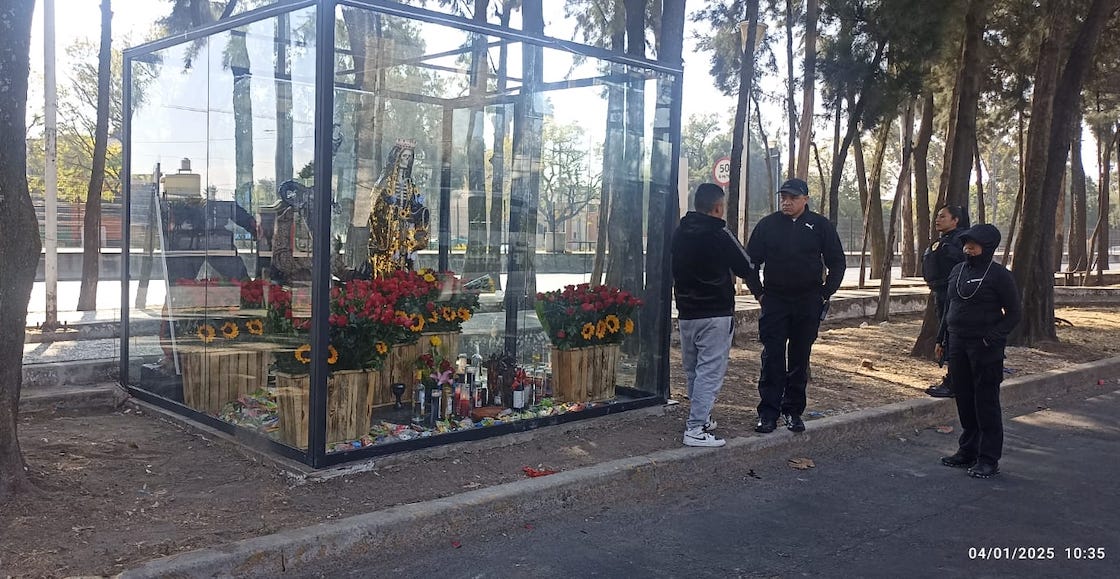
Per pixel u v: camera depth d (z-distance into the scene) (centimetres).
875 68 1009
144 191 723
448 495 521
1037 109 1319
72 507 468
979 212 2070
